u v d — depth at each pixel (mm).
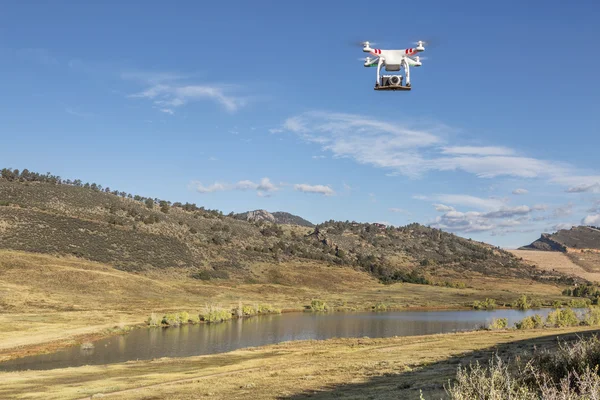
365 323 85875
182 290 120438
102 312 86000
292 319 93188
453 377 22125
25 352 52594
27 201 150375
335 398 20859
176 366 38594
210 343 61281
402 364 31359
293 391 24062
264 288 144000
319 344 51031
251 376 30656
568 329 53406
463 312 114750
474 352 34969
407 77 13594
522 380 11961
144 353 53750
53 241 125312
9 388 29812
